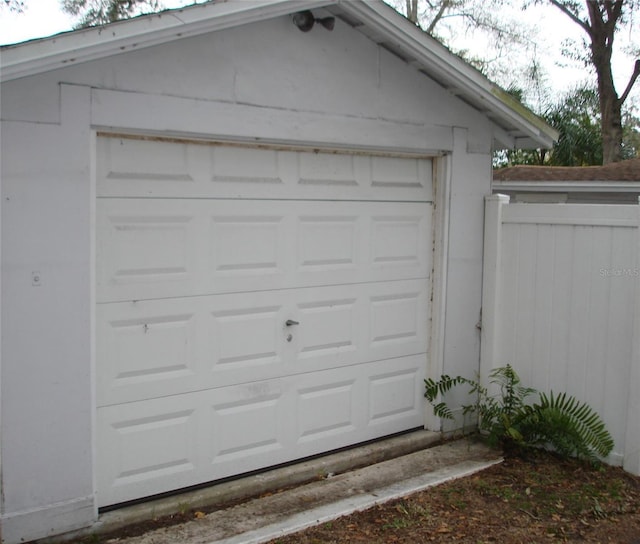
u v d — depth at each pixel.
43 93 3.41
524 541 3.90
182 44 3.83
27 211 3.42
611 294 4.88
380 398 5.21
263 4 3.77
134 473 4.00
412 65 4.93
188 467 4.21
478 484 4.64
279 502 4.27
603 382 4.97
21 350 3.46
